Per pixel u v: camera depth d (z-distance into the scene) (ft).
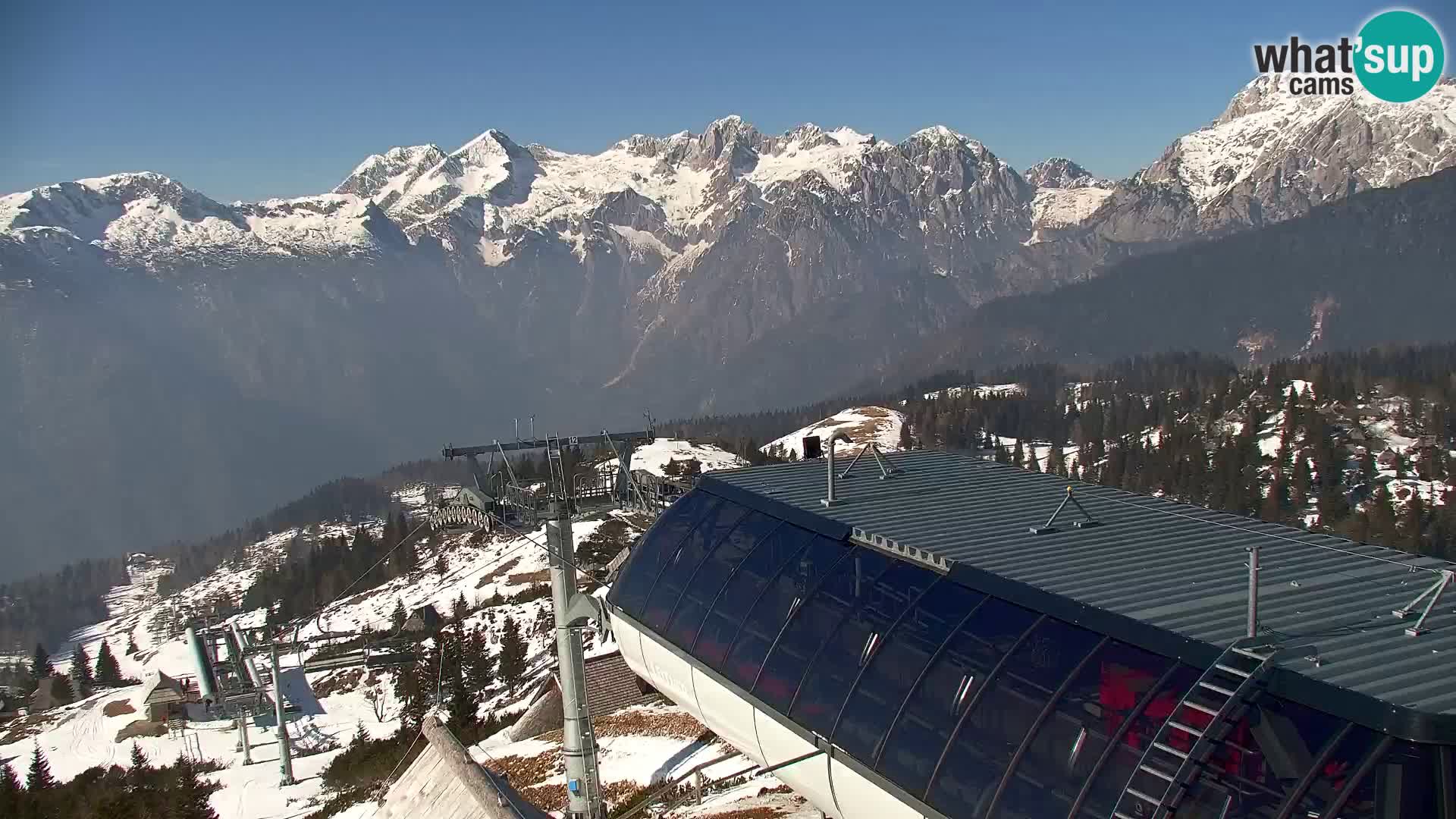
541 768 151.23
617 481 134.10
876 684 75.87
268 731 264.93
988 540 85.81
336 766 206.69
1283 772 51.39
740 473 119.44
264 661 328.08
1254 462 506.89
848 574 87.40
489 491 131.95
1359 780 48.91
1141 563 77.87
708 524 109.70
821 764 77.87
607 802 126.31
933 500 102.73
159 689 292.20
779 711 82.84
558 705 185.26
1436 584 70.85
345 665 210.38
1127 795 55.42
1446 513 398.62
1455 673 54.19
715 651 94.48
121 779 226.17
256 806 198.49
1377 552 80.53
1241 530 88.74
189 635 256.93
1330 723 51.78
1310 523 422.00
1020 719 64.69
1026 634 68.85
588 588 234.58
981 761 65.16
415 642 258.37
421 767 86.89
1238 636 60.70
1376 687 52.37
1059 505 99.81
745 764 129.18
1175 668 59.62
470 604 403.13
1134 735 58.18
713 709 95.66
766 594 93.45
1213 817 51.93
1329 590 70.33
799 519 98.43
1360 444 525.75
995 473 117.19
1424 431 533.96
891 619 79.25
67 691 463.83
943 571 79.82
